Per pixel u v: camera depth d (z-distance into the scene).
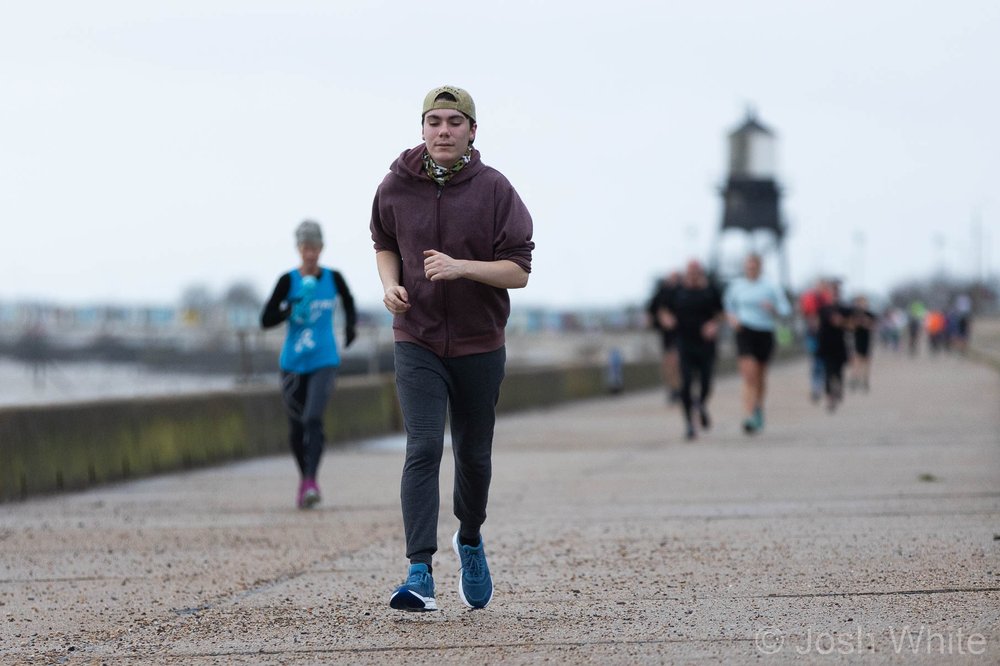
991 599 15.62
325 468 36.59
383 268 15.37
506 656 13.44
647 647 13.70
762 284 44.72
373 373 59.81
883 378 92.81
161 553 21.22
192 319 194.62
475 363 15.15
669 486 29.11
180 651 14.14
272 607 16.47
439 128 14.79
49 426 31.39
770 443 40.78
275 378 56.56
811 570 17.88
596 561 19.23
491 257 15.10
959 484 27.70
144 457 35.12
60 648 14.47
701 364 44.47
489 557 19.91
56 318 199.00
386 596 17.02
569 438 46.41
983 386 77.69
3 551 21.70
